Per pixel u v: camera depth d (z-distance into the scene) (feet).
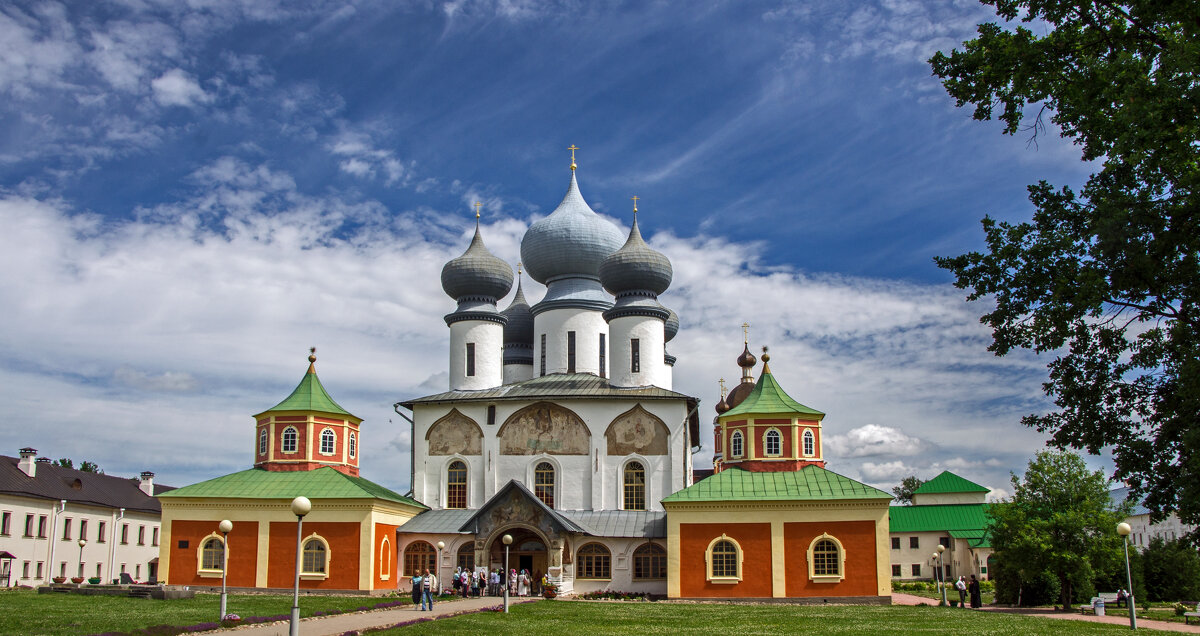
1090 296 83.97
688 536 189.98
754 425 204.03
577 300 243.60
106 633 93.50
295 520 196.13
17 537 227.40
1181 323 84.94
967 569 318.65
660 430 214.90
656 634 105.91
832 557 185.06
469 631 107.24
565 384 226.79
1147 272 81.97
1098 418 94.79
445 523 209.77
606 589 198.80
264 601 155.22
